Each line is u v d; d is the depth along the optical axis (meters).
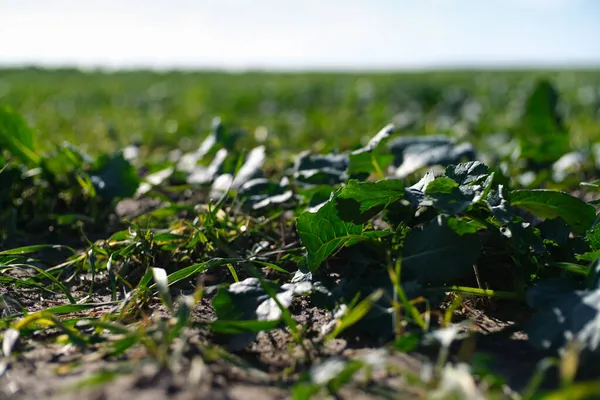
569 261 0.67
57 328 0.61
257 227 0.85
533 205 0.70
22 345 0.59
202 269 0.71
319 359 0.57
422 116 2.92
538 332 0.55
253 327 0.57
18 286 0.75
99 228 0.97
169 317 0.64
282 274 0.76
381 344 0.58
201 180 1.08
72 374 0.53
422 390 0.49
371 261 0.68
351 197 0.67
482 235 0.72
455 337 0.58
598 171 1.27
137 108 3.47
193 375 0.49
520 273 0.65
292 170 1.11
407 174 0.97
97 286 0.76
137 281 0.75
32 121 2.38
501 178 0.72
